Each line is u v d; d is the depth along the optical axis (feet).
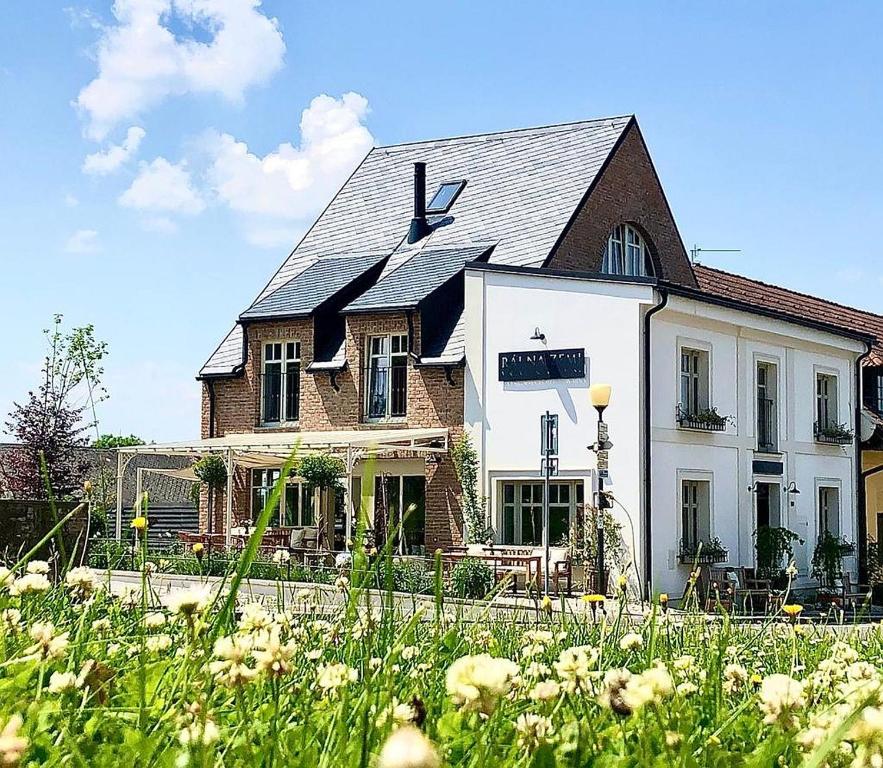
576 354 86.38
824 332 104.27
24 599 12.53
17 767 4.42
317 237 114.42
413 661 10.19
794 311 128.47
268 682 7.85
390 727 5.67
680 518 86.43
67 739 5.92
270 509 5.66
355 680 7.93
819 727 6.41
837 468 106.42
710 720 7.93
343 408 98.32
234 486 102.89
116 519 91.86
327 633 12.58
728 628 13.55
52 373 100.73
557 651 13.17
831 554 97.76
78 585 11.19
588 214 102.94
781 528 93.25
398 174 117.08
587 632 16.84
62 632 10.62
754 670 14.03
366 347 98.02
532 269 88.74
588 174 104.58
